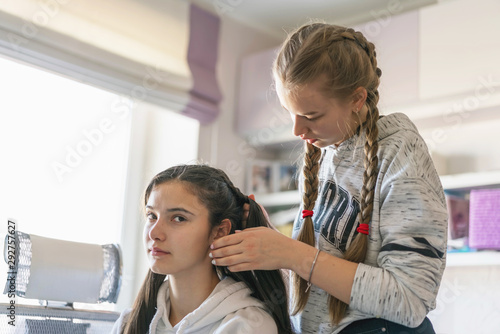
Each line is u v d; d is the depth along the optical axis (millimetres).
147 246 1111
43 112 2514
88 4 2541
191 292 1128
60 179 2537
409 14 2670
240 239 1042
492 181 2391
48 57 2404
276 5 3090
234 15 3172
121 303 2627
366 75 1128
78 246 1478
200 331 1097
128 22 2678
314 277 1037
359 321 1083
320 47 1090
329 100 1085
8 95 2424
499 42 2395
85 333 1430
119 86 2637
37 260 1396
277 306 1176
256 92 3047
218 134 3000
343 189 1164
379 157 1118
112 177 2715
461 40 2500
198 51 2959
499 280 2508
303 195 1214
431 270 1018
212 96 2963
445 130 2725
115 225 2699
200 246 1098
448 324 2604
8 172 2385
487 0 2455
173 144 2883
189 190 1104
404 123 1140
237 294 1124
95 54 2535
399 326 1061
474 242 2400
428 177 1085
